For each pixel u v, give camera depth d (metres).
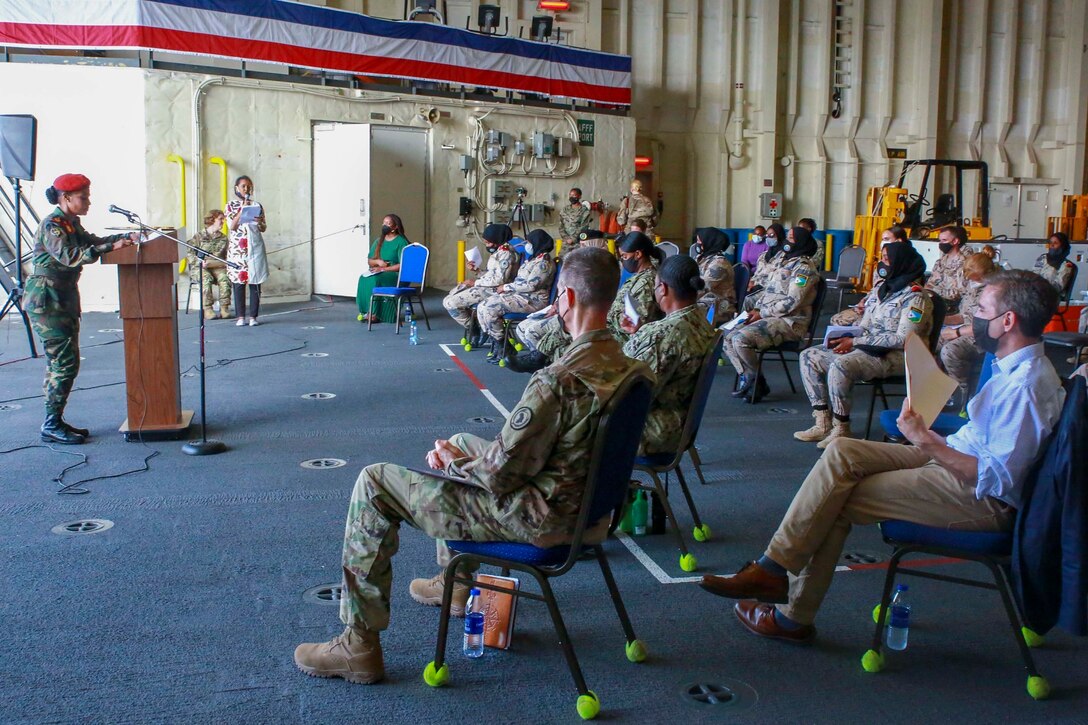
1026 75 19.62
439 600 3.31
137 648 2.97
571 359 2.59
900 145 19.03
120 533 4.00
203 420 5.28
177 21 10.97
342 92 12.70
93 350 8.52
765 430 6.12
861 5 18.31
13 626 3.10
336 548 3.88
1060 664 3.02
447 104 13.71
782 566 2.98
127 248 5.26
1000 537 2.80
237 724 2.56
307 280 12.71
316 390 7.01
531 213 14.75
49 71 10.82
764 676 2.90
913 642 3.16
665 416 3.78
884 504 2.90
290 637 3.07
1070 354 9.01
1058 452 2.55
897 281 5.65
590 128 15.26
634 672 2.91
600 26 16.70
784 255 7.36
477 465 2.58
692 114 17.92
